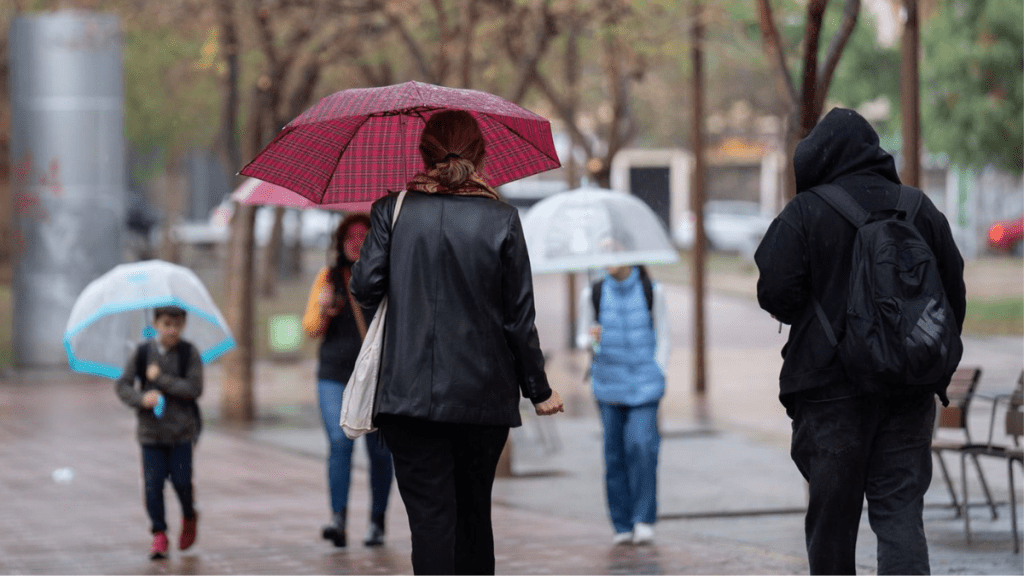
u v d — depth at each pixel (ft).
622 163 538.06
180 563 68.18
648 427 72.02
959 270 44.42
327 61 134.00
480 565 45.83
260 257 415.03
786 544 71.05
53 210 175.63
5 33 254.27
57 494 92.27
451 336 43.24
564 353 199.62
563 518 81.66
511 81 154.71
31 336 176.14
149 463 69.31
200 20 132.05
